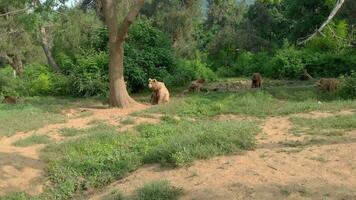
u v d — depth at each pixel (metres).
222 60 37.75
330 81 17.22
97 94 20.20
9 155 9.91
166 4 41.78
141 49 21.56
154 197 6.93
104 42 22.16
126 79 20.66
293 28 36.53
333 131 10.02
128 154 9.84
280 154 8.30
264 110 13.77
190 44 40.53
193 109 14.23
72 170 9.37
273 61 28.77
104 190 8.48
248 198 6.50
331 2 14.37
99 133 11.35
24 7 18.77
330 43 27.12
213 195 6.73
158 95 16.41
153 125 12.20
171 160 8.42
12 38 27.52
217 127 9.57
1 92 20.19
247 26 43.56
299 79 26.75
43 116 14.29
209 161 8.16
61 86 21.56
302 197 6.38
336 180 6.88
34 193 8.69
